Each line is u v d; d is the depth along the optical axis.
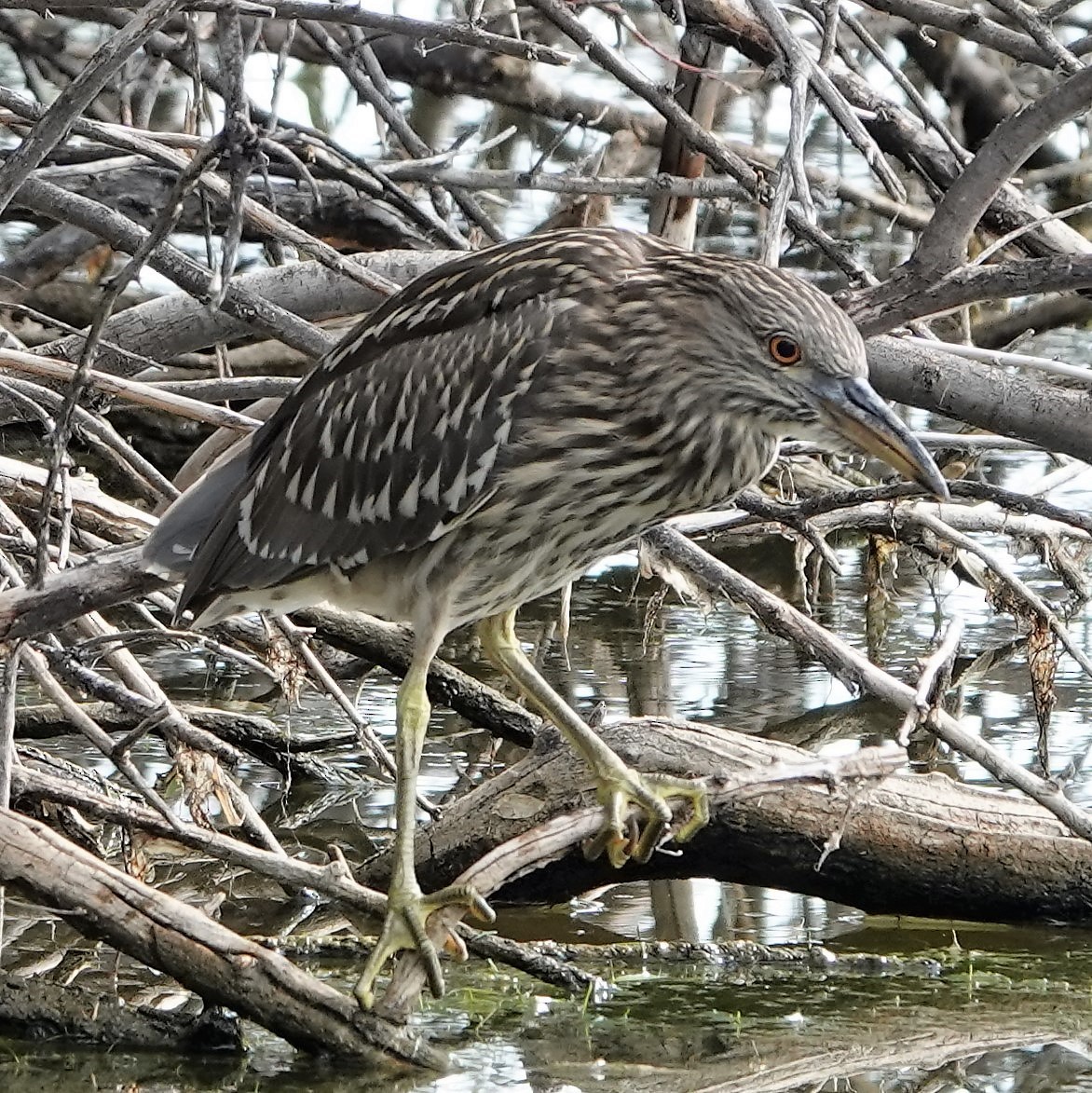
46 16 14.28
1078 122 19.88
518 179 12.88
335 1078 7.96
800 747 12.14
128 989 8.97
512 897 10.26
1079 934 10.00
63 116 7.99
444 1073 8.09
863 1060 8.34
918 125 13.55
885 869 9.97
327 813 11.32
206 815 9.81
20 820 7.80
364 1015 8.05
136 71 13.75
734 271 8.31
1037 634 11.34
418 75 16.94
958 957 9.62
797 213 11.11
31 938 9.52
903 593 15.37
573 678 13.39
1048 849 10.05
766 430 8.52
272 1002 7.94
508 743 12.34
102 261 16.19
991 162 9.38
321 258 9.80
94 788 9.97
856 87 12.93
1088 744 12.27
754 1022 8.77
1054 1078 8.18
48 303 15.87
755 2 10.48
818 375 8.20
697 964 9.42
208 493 9.62
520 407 8.52
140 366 12.39
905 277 9.88
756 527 14.44
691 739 9.99
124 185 14.48
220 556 9.50
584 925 9.99
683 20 10.74
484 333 8.66
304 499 9.23
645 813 8.74
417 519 8.86
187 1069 8.02
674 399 8.42
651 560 11.92
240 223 7.21
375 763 12.06
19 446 15.56
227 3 7.07
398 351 8.97
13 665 8.65
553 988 9.19
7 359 9.50
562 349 8.47
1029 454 17.52
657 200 14.00
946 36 17.97
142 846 9.85
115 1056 8.16
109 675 12.58
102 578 8.98
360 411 9.01
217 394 11.19
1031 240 12.78
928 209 18.42
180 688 12.90
